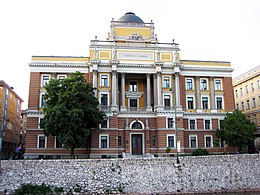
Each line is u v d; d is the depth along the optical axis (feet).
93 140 187.01
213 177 132.05
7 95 246.06
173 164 131.34
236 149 202.80
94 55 201.67
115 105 193.57
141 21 228.63
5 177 119.14
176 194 124.77
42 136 190.70
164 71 205.16
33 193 116.37
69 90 162.30
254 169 137.28
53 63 200.95
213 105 211.82
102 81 201.16
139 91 212.23
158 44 211.20
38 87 198.08
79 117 154.40
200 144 202.69
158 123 193.16
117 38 215.31
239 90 264.52
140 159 129.39
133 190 124.16
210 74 215.72
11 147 266.16
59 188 120.37
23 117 339.77
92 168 125.29
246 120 192.13
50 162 123.85
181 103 205.46
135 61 204.44
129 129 192.95
